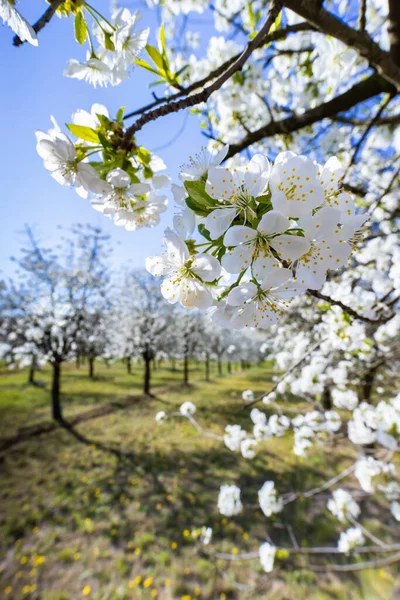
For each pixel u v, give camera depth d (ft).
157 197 3.47
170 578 13.20
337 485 18.43
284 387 10.16
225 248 2.38
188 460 23.98
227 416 34.04
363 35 3.35
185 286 2.55
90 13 2.99
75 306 38.27
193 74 9.25
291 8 3.03
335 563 12.98
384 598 11.21
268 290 2.43
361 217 2.24
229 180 2.09
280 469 21.30
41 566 14.44
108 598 12.60
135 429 31.42
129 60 3.20
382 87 5.69
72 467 23.58
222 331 75.36
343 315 5.57
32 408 38.42
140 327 49.06
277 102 9.70
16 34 2.41
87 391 48.65
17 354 37.17
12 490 20.45
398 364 10.16
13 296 37.93
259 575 12.85
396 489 8.50
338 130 9.36
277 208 2.00
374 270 9.25
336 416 9.25
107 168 2.99
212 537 15.29
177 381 61.05
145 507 18.24
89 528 16.74
